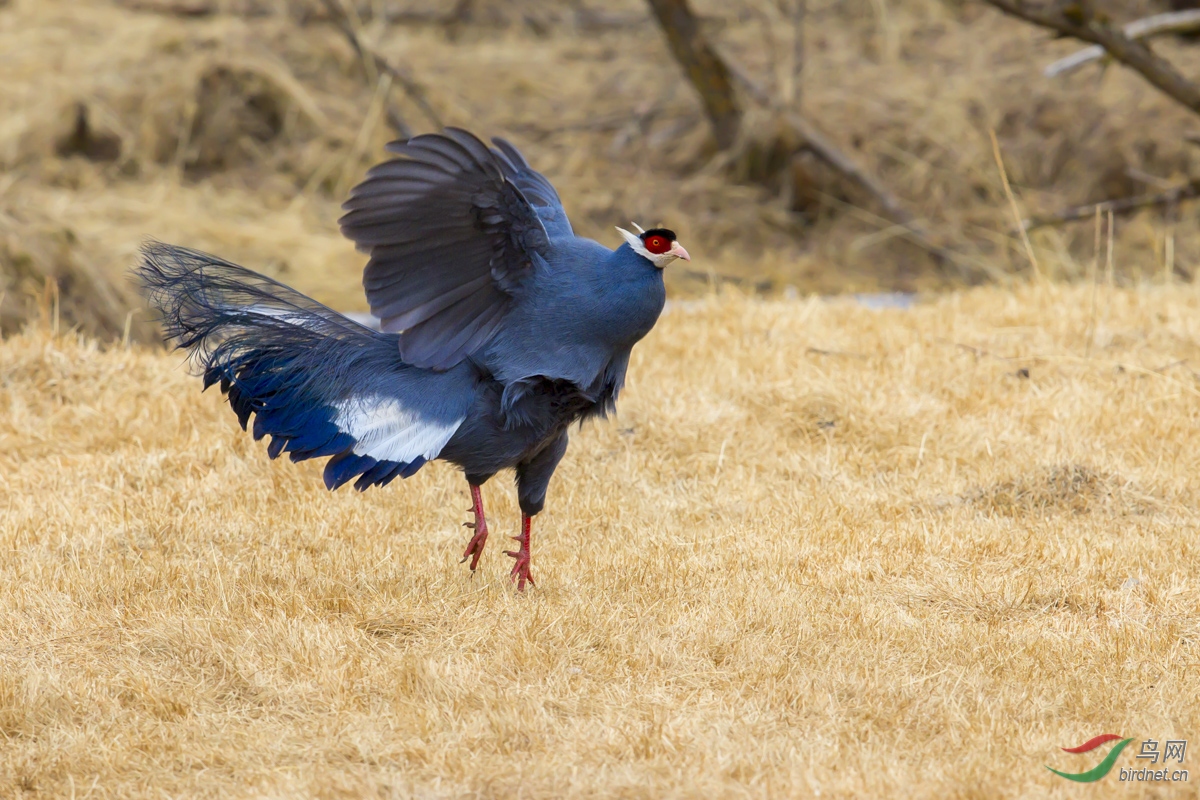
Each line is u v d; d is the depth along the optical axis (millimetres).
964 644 8219
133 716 7273
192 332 8625
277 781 6562
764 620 8531
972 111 29297
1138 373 13719
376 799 6355
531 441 8719
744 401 13211
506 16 35344
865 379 13531
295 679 7723
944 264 26422
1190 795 6422
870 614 8648
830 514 10672
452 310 8273
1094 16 20078
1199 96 20156
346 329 8781
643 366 14203
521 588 9133
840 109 29547
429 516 10805
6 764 6723
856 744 6969
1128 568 9430
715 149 29484
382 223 7957
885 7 33500
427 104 28500
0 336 15883
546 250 8328
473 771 6633
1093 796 6391
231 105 28547
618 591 9109
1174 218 26297
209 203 26328
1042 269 24188
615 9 36312
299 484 11320
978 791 6379
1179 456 11750
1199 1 29719
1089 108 28531
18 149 26828
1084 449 11852
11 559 9547
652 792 6398
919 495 11172
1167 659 8000
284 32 31609
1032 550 9766
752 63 31656
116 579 9039
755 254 26953
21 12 32125
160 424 12602
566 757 6793
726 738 6996
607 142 30031
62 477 11305
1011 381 13719
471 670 7773
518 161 9344
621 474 11703
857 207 27578
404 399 8391
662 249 8289
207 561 9547
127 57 29656
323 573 9352
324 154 28312
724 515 10852
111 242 22656
